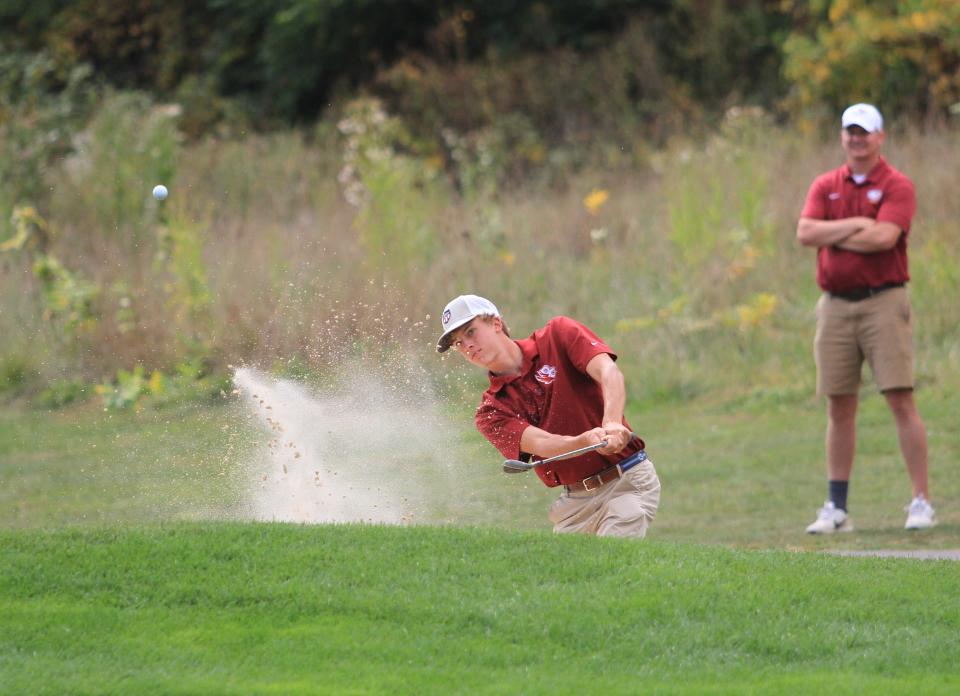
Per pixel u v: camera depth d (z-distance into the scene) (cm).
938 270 3616
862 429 3089
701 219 4081
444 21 6725
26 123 5044
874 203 2261
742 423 3309
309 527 1583
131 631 1271
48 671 1160
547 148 5766
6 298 4019
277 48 7025
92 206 4525
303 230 4331
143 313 3844
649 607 1323
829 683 1141
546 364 1546
